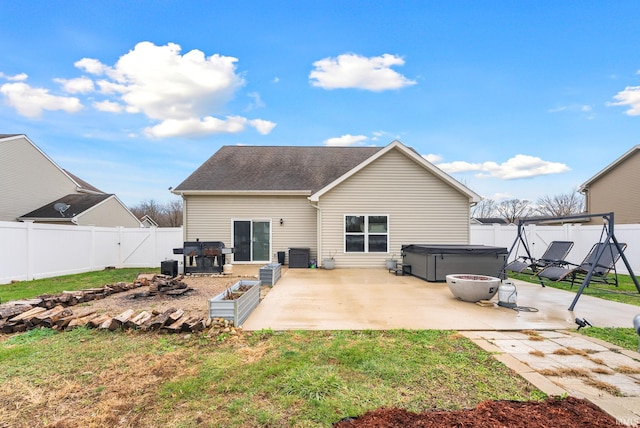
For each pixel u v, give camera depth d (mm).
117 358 3955
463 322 5398
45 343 4523
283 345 4285
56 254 11797
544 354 3979
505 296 6484
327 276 11148
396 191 13133
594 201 19984
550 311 6172
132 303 7043
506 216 41094
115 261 14812
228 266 12211
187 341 4539
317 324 5289
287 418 2641
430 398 2924
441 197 13156
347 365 3629
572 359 3822
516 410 2678
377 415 2623
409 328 5047
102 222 20359
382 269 12922
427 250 9961
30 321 5164
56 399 3021
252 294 6219
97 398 3029
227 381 3289
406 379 3295
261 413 2707
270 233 14727
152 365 3730
